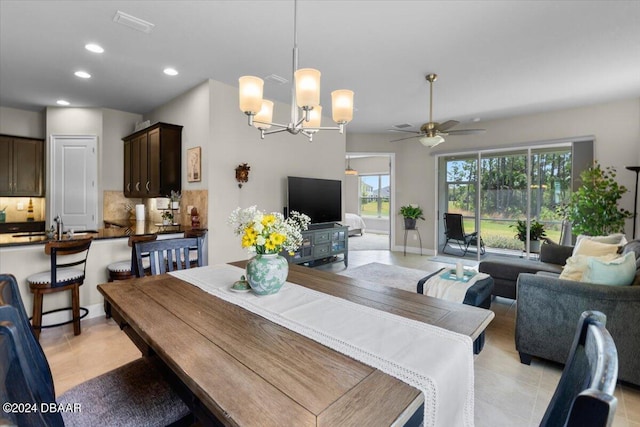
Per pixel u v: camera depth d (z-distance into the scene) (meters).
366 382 0.88
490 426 1.78
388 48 3.12
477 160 6.28
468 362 1.08
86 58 3.32
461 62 3.43
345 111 1.87
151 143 4.43
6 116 4.92
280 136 4.84
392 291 1.71
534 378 2.25
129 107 5.00
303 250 4.84
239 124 4.23
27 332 1.13
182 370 0.94
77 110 4.95
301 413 0.76
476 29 2.77
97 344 2.64
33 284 2.59
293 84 2.12
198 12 2.52
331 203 5.55
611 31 2.80
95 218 4.97
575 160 5.12
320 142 5.58
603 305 2.10
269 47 3.09
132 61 3.40
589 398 0.47
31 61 3.39
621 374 2.05
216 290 1.69
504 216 5.97
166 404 1.23
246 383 0.87
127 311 1.39
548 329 2.30
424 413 0.86
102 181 5.09
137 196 4.81
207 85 3.89
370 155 7.47
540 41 2.98
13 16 2.57
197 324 1.26
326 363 0.98
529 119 5.57
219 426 0.91
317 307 1.45
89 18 2.60
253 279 1.57
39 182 5.05
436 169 6.86
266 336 1.16
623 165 4.75
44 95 4.42
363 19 2.61
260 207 4.53
